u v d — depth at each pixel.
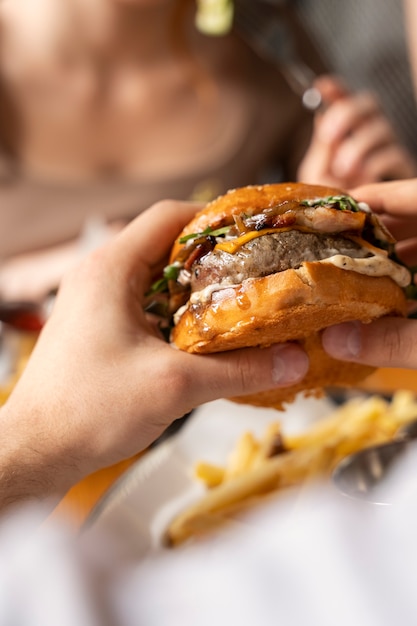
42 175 1.00
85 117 1.01
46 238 1.00
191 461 0.53
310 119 1.05
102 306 0.39
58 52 0.99
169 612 0.11
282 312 0.35
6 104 1.00
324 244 0.37
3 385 0.60
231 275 0.37
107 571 0.12
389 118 1.30
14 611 0.12
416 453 0.14
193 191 1.01
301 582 0.11
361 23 1.32
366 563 0.11
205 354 0.38
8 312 0.70
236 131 1.04
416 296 0.43
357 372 0.44
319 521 0.12
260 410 0.58
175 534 0.44
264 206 0.39
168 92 1.03
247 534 0.13
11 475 0.36
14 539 0.13
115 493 0.49
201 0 1.03
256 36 0.97
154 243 0.42
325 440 0.51
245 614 0.11
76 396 0.37
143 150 1.03
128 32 0.99
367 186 0.45
